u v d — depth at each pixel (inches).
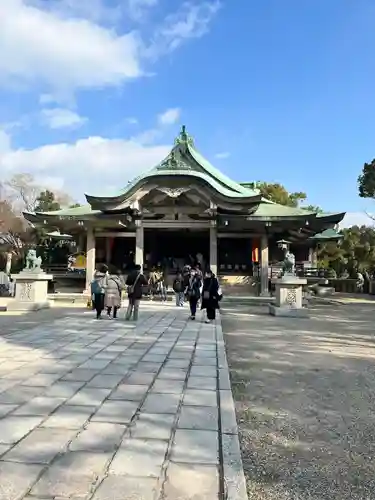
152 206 1089.4
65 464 145.3
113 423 187.6
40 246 1761.8
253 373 315.3
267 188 1955.0
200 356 349.1
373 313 837.2
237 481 134.7
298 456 169.3
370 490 142.6
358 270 1713.8
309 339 486.3
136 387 249.4
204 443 166.6
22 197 2107.5
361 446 180.2
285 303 765.3
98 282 629.3
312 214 1066.1
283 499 135.7
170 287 1171.3
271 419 213.5
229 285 1160.8
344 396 255.9
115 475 138.3
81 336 448.5
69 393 233.6
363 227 1937.7
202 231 1274.6
